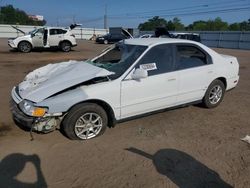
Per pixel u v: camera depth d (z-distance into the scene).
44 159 3.72
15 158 3.72
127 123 5.02
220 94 5.98
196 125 5.04
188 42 5.30
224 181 3.33
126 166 3.59
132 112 4.62
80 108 4.10
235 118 5.47
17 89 4.59
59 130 4.57
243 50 30.91
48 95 3.96
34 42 18.86
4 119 5.10
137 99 4.58
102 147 4.09
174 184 3.24
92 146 4.11
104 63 5.11
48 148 4.02
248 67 13.49
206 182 3.30
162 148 4.11
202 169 3.57
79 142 4.22
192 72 5.23
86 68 4.60
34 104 3.91
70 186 3.17
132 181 3.28
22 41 18.47
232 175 3.46
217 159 3.84
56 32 19.67
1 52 18.19
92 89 4.14
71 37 20.36
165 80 4.84
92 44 32.25
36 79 4.61
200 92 5.53
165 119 5.29
